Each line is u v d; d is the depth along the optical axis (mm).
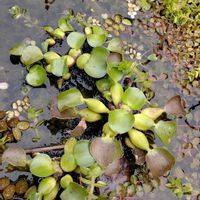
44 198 743
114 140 756
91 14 932
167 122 794
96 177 774
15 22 884
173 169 830
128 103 792
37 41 878
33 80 815
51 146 794
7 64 845
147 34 943
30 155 782
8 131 794
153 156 769
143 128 792
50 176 755
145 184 802
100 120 829
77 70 858
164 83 903
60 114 776
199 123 877
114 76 808
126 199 785
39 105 825
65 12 920
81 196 715
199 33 957
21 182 765
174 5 941
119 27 935
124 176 800
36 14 903
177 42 946
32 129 804
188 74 912
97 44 847
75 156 742
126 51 915
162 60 924
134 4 963
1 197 754
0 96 819
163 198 803
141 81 880
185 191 813
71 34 848
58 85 845
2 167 768
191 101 900
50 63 834
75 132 780
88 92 852
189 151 852
